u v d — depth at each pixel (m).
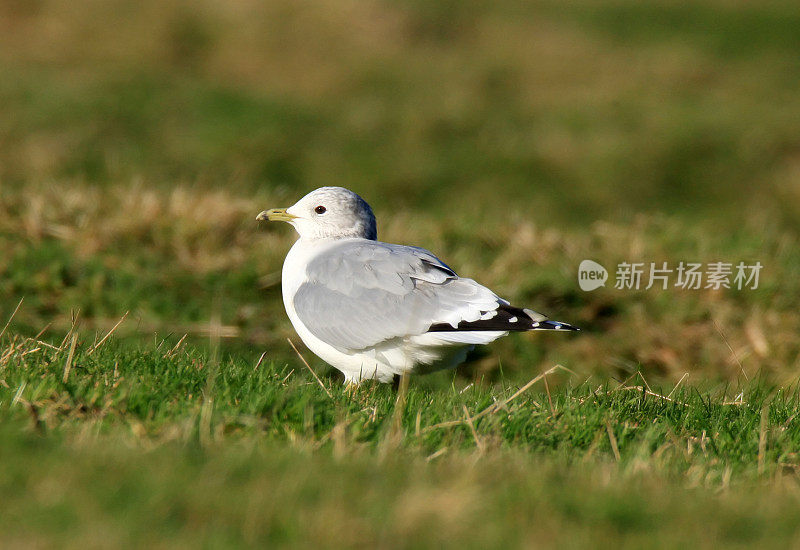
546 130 24.50
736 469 6.82
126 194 14.29
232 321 11.72
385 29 29.86
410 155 23.22
